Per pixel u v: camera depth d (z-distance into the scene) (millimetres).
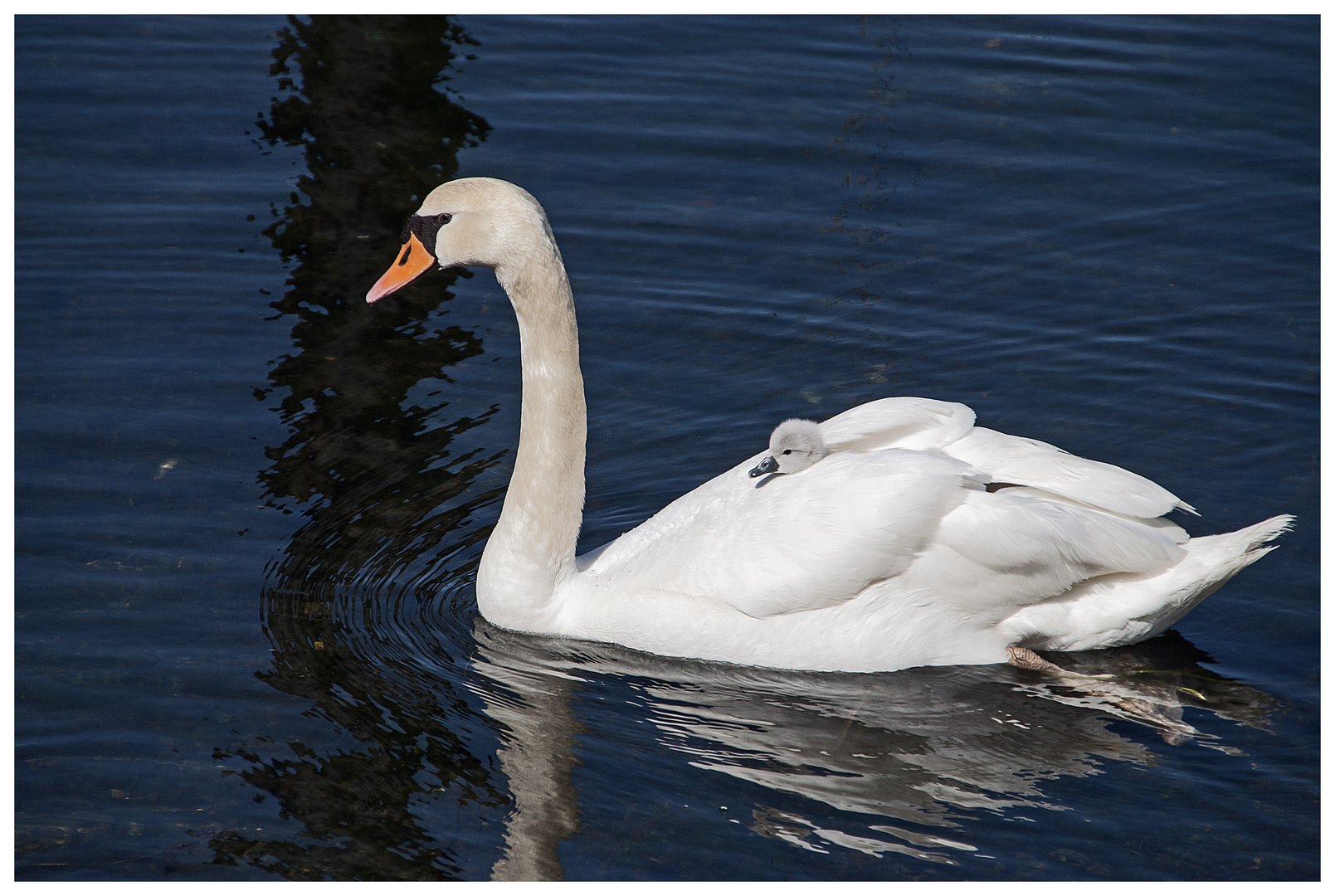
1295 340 15414
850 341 15609
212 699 10375
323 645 11078
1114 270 16641
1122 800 9609
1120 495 11008
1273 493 13102
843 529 10695
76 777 9547
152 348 15008
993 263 16797
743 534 11031
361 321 15875
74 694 10328
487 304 16531
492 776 9773
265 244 16844
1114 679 10930
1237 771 9891
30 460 13070
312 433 13812
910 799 9633
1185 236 17219
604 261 16750
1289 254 16859
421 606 11695
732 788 9727
